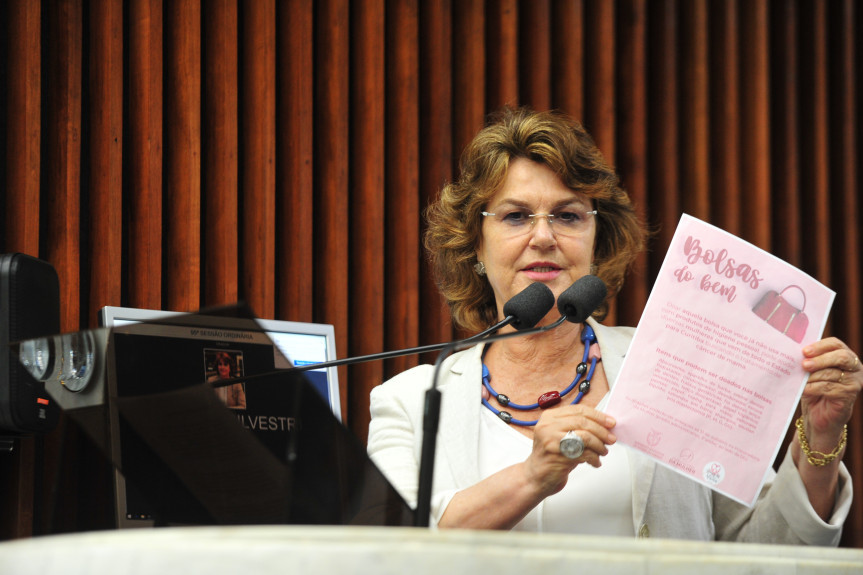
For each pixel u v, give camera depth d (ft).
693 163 16.65
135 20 13.05
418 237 14.88
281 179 14.10
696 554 3.71
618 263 9.48
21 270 9.08
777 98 17.22
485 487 7.11
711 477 6.86
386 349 14.75
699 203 16.55
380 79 14.65
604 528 7.82
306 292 13.78
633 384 7.01
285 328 9.40
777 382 7.01
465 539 3.03
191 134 13.12
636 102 16.24
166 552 2.83
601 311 9.53
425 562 2.93
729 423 6.93
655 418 6.93
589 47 16.28
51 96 12.54
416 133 14.87
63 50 12.50
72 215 12.29
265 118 13.67
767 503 7.74
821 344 7.04
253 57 13.83
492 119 15.28
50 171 12.46
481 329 9.57
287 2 14.26
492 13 15.80
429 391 5.43
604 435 6.82
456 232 9.24
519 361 8.77
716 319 7.13
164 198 13.38
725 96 16.84
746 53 17.12
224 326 4.72
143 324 4.66
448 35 15.25
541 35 15.79
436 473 8.21
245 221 13.74
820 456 7.23
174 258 13.06
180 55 13.24
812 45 17.30
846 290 17.06
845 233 17.13
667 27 16.58
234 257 13.29
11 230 12.09
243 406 4.61
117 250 12.57
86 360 4.69
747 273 7.19
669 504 7.88
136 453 4.63
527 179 8.78
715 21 17.07
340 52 14.38
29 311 9.10
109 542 2.90
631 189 16.12
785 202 17.03
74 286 12.23
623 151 16.30
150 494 4.61
